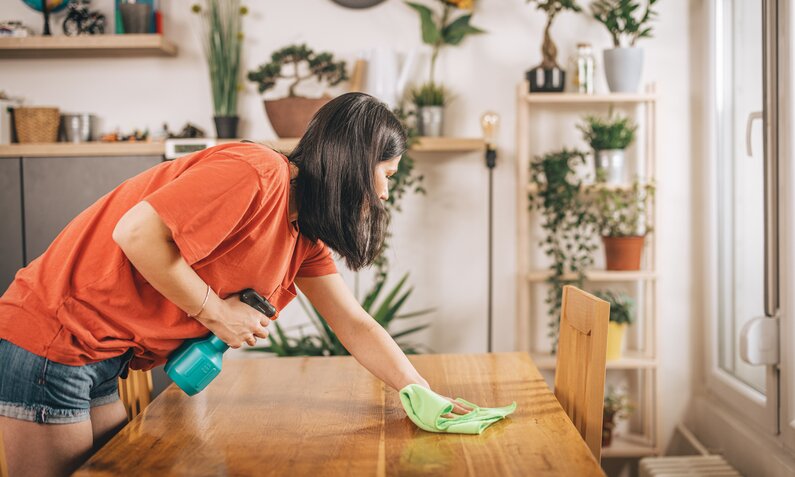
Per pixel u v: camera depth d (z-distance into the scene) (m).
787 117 2.05
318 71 2.90
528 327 2.92
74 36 2.80
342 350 2.72
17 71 3.04
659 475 2.42
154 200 1.17
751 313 2.49
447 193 3.04
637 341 3.02
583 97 2.76
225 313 1.33
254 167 1.24
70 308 1.32
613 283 3.02
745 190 2.52
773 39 2.12
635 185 2.75
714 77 2.77
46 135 2.88
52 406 1.34
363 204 1.34
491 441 1.30
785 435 2.14
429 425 1.36
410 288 2.94
